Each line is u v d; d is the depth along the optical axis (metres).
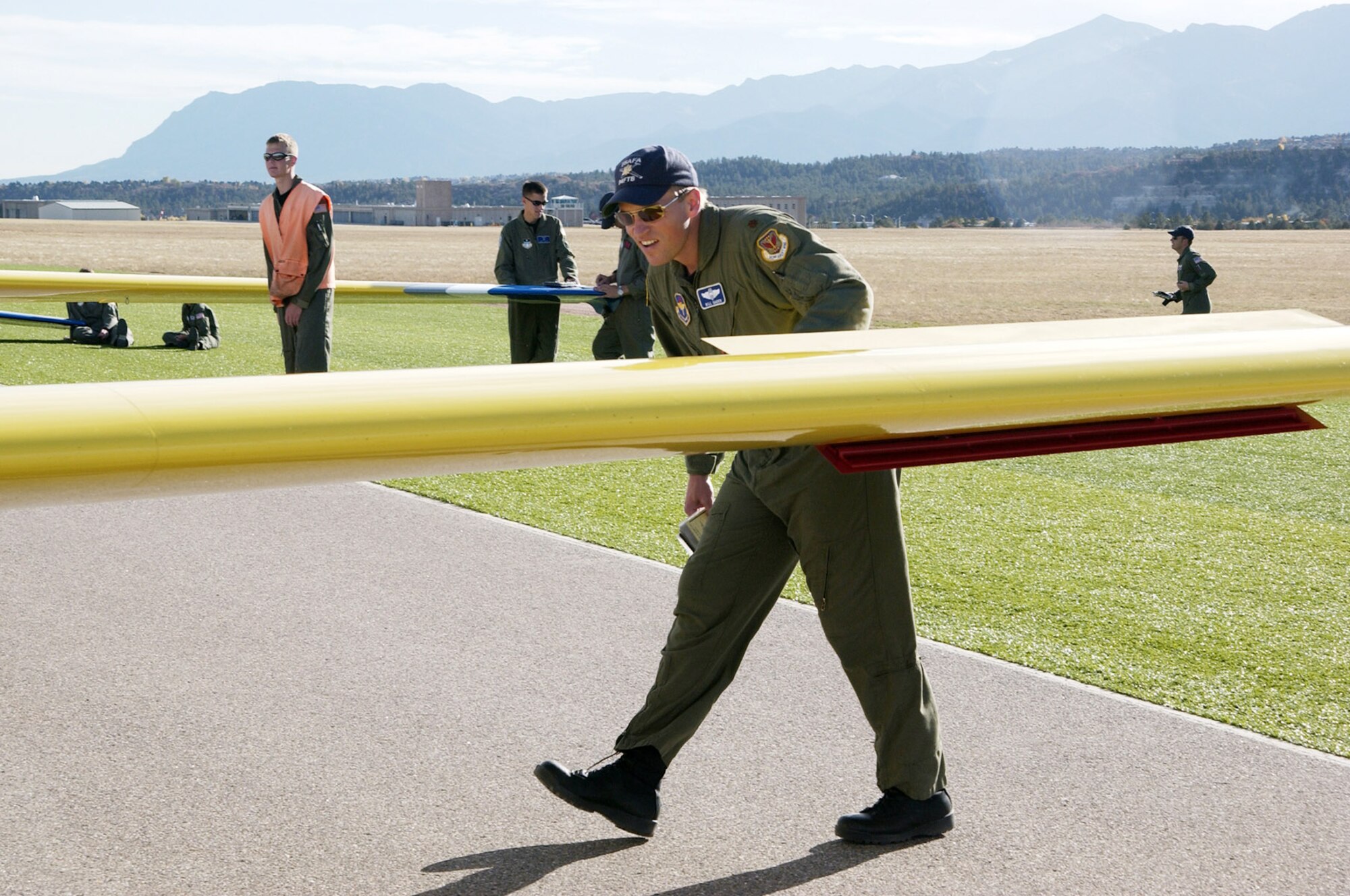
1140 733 4.05
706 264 3.06
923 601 5.58
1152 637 5.11
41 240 96.81
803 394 1.75
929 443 2.08
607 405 1.60
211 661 4.52
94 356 13.92
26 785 3.47
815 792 3.57
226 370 13.15
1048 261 85.44
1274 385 2.12
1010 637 5.07
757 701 4.27
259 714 4.03
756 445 1.75
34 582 5.48
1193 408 2.09
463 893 2.96
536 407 1.56
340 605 5.23
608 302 10.47
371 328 19.67
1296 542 6.93
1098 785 3.64
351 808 3.39
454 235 153.50
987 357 2.01
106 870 3.02
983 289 52.53
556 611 5.23
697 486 3.45
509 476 8.16
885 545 3.04
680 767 3.72
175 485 1.35
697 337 3.21
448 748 3.80
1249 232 185.25
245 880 2.99
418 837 3.23
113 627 4.87
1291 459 9.97
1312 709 4.32
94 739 3.80
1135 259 89.12
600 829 3.31
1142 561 6.43
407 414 1.48
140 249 78.12
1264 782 3.69
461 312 23.83
